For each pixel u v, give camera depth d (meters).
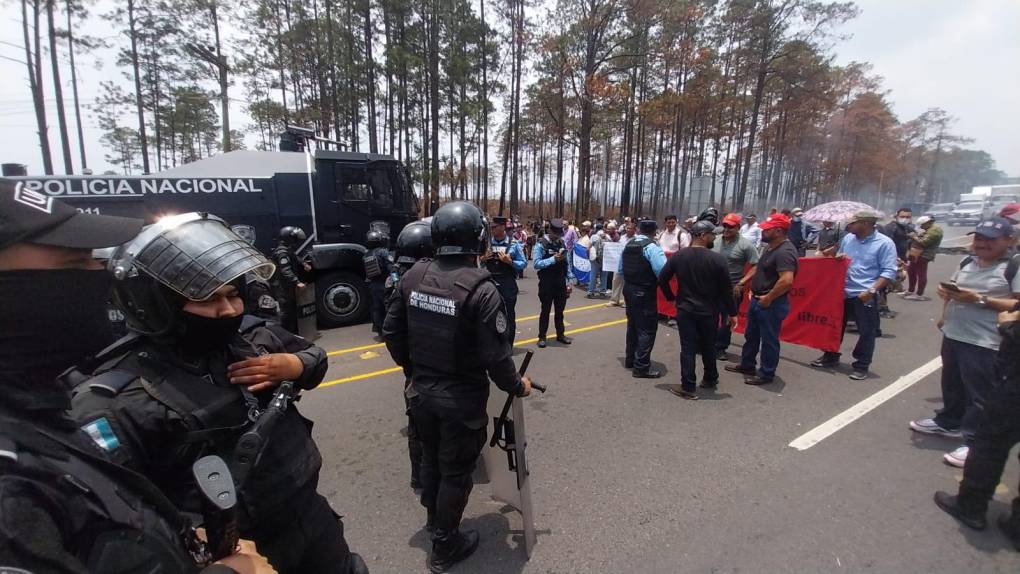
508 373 2.11
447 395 2.14
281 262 6.18
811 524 2.63
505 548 2.47
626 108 24.97
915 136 50.94
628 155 26.88
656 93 26.73
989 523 2.63
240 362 1.24
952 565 2.31
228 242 1.14
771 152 36.09
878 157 39.75
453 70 20.75
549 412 4.19
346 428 3.93
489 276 2.13
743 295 6.26
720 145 32.59
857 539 2.50
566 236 12.10
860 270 5.07
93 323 0.83
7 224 0.70
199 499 1.07
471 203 2.33
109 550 0.71
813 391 4.68
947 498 2.77
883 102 35.88
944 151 59.19
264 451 1.27
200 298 1.03
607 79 21.94
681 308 4.46
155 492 0.85
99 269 0.85
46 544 0.60
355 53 21.23
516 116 23.70
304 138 8.44
